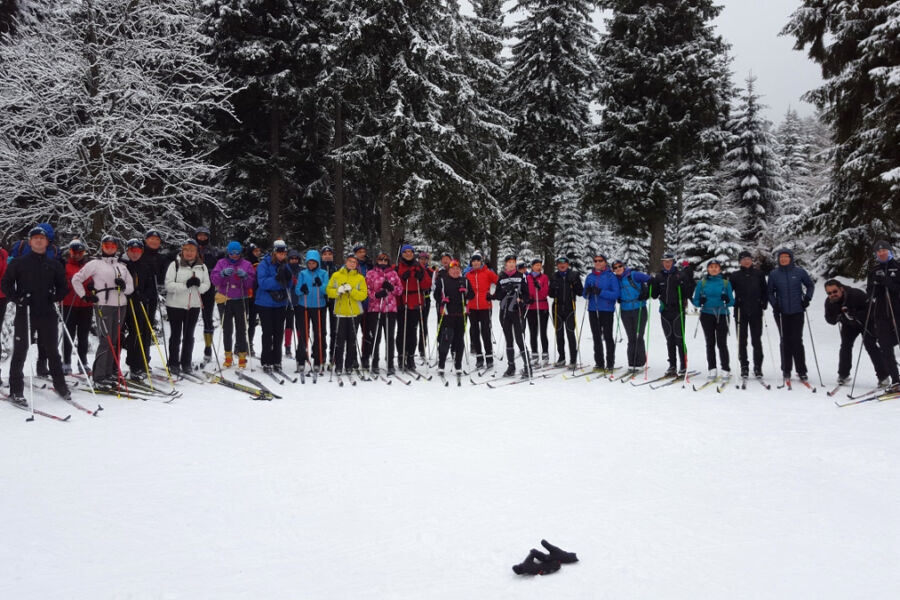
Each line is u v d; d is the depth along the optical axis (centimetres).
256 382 786
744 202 2348
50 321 666
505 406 696
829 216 1405
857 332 795
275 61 1705
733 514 364
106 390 731
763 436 554
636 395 769
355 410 668
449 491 409
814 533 335
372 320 908
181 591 276
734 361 1090
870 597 262
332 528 350
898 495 395
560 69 2020
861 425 592
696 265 2095
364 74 1420
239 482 428
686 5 1642
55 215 1369
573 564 299
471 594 272
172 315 824
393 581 285
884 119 1141
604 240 3397
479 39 1631
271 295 877
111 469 455
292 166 1847
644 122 1667
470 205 1627
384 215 1617
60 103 1304
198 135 1617
